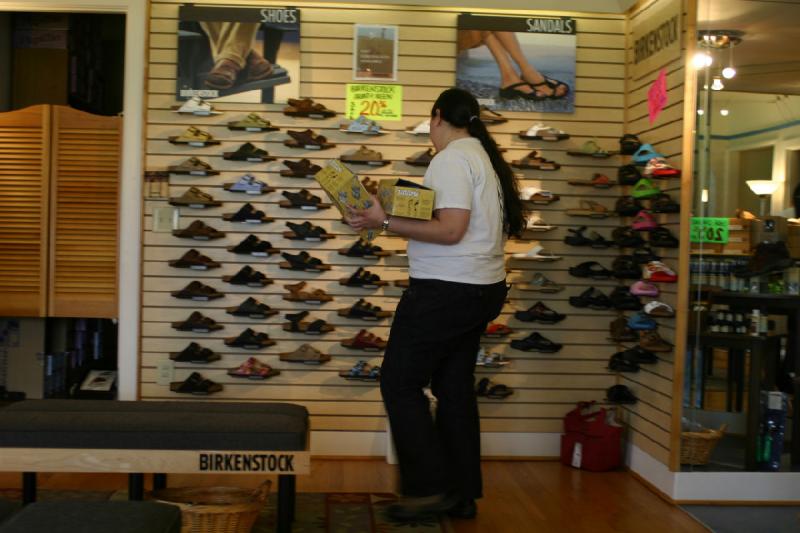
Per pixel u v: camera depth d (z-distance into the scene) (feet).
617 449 14.44
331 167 9.40
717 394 12.77
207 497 10.60
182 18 14.52
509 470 14.44
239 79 14.61
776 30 12.70
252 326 14.78
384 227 9.45
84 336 18.22
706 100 12.74
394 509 9.94
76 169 15.02
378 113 14.88
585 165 15.23
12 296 15.10
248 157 14.46
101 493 12.19
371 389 14.83
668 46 13.37
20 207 15.07
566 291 15.23
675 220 13.12
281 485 9.89
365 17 14.87
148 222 14.69
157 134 14.70
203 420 9.90
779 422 12.83
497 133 15.07
